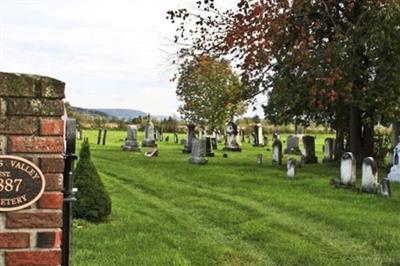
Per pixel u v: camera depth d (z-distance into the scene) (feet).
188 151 121.90
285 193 56.13
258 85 93.61
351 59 78.13
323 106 85.76
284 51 79.41
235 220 42.73
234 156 115.75
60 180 13.05
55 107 13.03
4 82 12.72
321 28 85.35
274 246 34.71
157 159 99.76
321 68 77.51
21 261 12.82
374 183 56.85
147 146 143.74
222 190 59.31
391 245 34.91
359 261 31.96
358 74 79.20
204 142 92.07
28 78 12.86
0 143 12.75
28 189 12.84
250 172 77.51
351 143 92.27
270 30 71.67
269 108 95.14
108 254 31.07
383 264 31.48
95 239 34.58
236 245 35.70
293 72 85.20
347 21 84.43
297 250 33.65
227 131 137.90
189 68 79.77
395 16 74.69
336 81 77.56
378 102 79.51
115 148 132.98
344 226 39.81
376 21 76.64
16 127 12.82
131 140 123.44
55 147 13.01
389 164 90.02
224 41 72.79
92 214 39.42
